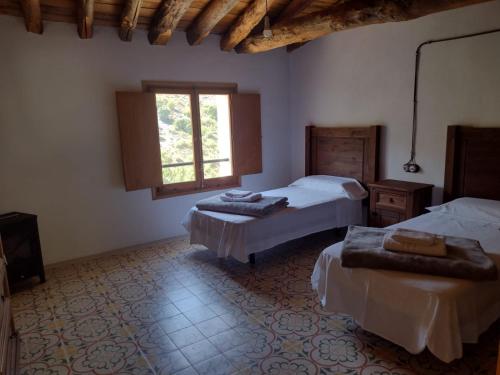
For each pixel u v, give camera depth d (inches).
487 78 124.9
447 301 71.4
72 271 138.8
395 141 155.4
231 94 178.4
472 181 131.7
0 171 131.0
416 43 142.5
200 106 173.2
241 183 192.1
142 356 87.4
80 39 140.3
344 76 171.6
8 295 87.1
